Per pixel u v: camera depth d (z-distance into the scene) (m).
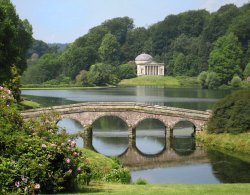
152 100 141.12
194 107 117.38
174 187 28.81
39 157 23.78
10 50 69.56
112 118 109.62
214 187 29.23
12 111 25.52
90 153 47.22
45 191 24.05
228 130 69.94
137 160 61.16
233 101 70.88
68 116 77.56
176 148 69.12
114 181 36.69
